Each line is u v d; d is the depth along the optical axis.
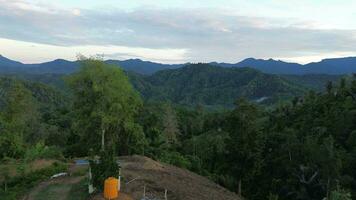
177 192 27.08
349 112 69.00
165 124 75.62
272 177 56.91
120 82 37.34
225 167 54.22
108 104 37.53
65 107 116.88
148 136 67.25
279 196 54.00
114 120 38.12
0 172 33.78
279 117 85.19
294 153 55.31
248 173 52.84
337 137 66.19
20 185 29.50
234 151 52.69
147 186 26.45
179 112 110.69
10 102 48.81
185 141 79.81
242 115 52.31
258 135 53.03
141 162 35.56
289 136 58.34
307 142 54.66
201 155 66.62
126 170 30.91
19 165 35.12
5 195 27.06
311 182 52.94
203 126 98.00
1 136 46.94
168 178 31.27
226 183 52.19
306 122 75.75
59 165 33.97
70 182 27.78
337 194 40.47
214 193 31.83
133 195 23.89
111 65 37.53
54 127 66.50
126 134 44.62
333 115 72.62
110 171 23.92
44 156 40.09
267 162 57.66
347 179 50.62
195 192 29.22
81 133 41.53
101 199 22.09
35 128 58.44
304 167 52.50
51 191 25.83
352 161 55.41
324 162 49.94
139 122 68.88
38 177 30.38
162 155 53.50
